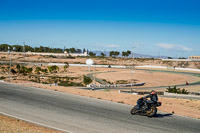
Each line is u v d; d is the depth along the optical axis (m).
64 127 9.55
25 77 63.88
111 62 162.38
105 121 11.02
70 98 17.72
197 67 136.38
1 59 143.12
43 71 84.19
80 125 10.02
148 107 12.33
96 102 16.47
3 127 8.78
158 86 61.31
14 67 89.19
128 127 10.16
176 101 25.44
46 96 18.11
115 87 55.59
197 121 12.41
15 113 11.58
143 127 10.31
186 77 85.94
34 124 9.67
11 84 26.12
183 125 11.20
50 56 173.25
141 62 165.88
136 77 79.44
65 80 63.66
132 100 19.00
